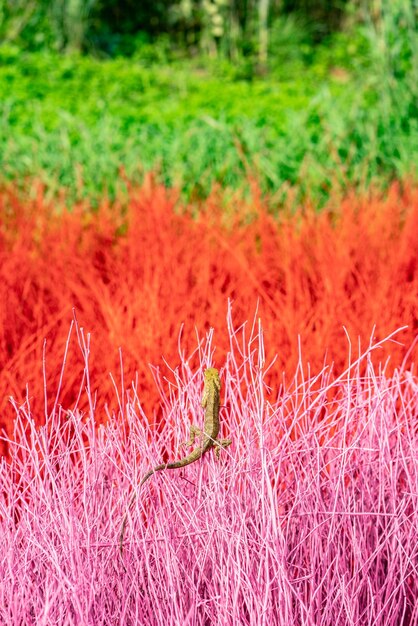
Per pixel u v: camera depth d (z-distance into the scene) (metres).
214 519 3.91
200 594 4.03
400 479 4.70
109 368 5.65
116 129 14.28
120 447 4.32
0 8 24.30
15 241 8.59
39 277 7.50
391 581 4.09
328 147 12.04
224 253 7.83
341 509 4.25
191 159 11.90
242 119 14.87
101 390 5.43
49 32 24.66
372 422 4.44
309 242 8.33
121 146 13.03
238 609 3.77
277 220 9.65
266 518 3.92
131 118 16.17
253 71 26.25
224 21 26.33
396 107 13.52
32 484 4.28
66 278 7.31
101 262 8.22
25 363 5.93
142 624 3.85
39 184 10.34
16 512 4.49
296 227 8.85
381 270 7.54
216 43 26.88
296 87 20.94
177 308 6.68
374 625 3.92
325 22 28.62
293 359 5.70
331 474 4.33
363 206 9.20
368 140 12.23
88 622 3.68
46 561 3.92
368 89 14.96
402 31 14.23
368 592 4.05
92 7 26.02
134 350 5.70
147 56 26.02
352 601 3.90
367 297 6.89
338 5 27.69
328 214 9.71
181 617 3.75
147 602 3.86
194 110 17.69
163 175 11.48
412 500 4.27
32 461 4.25
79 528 3.96
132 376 5.61
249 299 6.95
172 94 20.61
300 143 12.45
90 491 4.16
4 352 5.98
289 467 4.41
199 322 6.22
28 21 24.53
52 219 9.07
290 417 4.77
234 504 3.99
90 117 16.56
